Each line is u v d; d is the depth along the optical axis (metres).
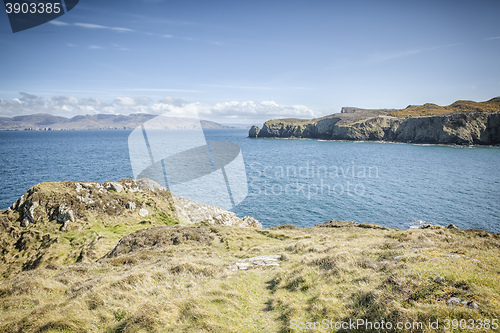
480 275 10.05
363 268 13.65
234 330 9.52
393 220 50.16
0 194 60.84
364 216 52.06
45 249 28.75
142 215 38.97
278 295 12.59
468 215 52.22
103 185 41.66
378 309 9.06
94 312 11.30
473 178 87.94
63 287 15.69
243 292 13.20
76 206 35.56
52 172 84.88
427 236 21.86
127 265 20.17
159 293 13.20
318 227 39.00
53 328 9.95
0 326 10.34
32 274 18.12
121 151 149.12
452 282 9.73
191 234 29.48
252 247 25.95
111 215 36.91
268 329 9.95
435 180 84.38
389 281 10.84
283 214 52.25
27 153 139.00
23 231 31.80
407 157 141.88
